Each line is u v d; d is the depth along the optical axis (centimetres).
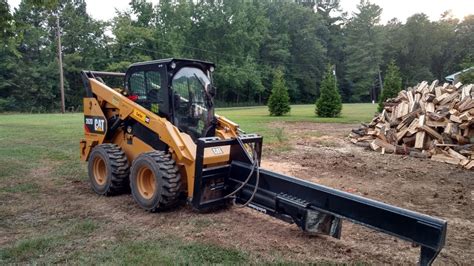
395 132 985
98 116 589
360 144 1052
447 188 623
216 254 351
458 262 353
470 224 455
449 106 934
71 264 327
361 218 319
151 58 4719
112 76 653
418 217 282
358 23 6353
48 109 3984
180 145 453
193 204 444
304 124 1658
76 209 486
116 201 521
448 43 6750
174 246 367
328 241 388
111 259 337
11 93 3872
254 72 5250
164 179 448
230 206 496
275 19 6088
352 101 6394
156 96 510
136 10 4891
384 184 650
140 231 408
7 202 514
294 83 6003
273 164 807
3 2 932
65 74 4144
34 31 3959
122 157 541
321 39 6606
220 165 460
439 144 873
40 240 377
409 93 1113
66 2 4275
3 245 368
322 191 350
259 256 349
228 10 5172
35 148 978
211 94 544
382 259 350
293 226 430
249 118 1992
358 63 6266
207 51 5178
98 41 4484
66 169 728
